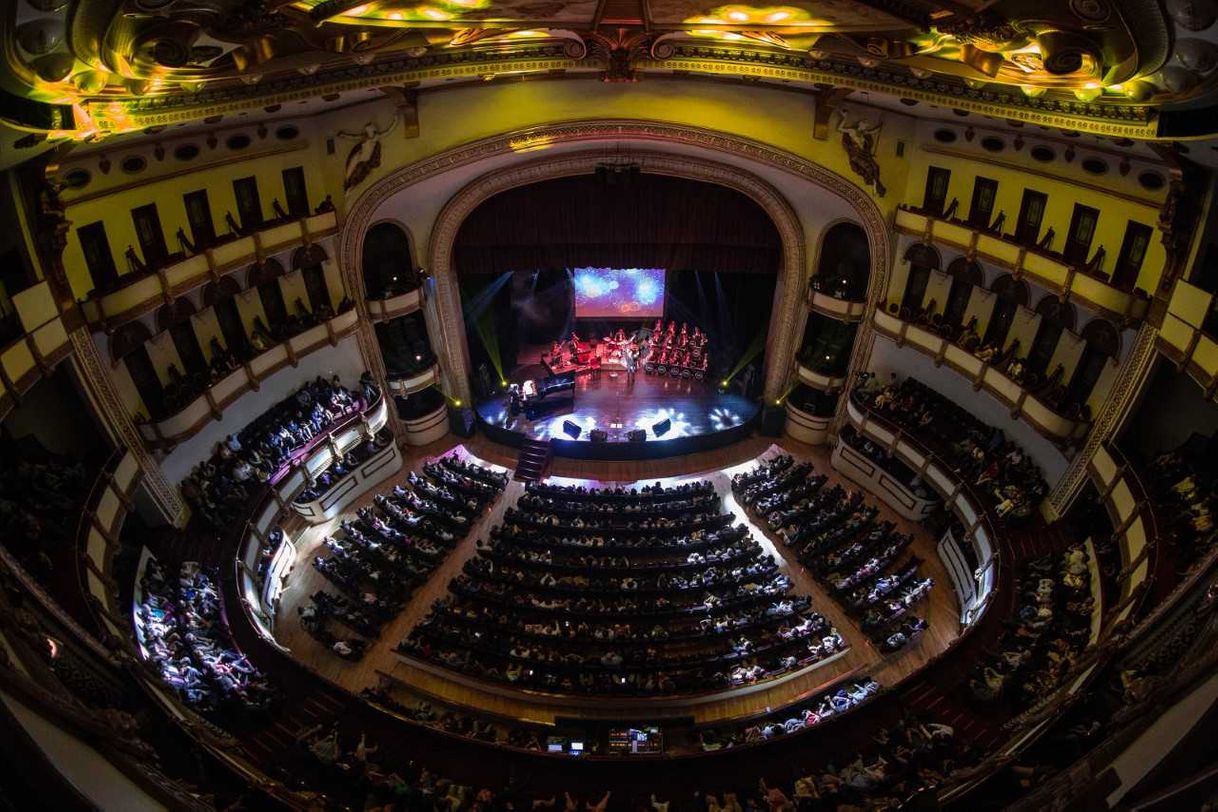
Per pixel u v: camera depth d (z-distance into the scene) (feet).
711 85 76.33
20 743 19.20
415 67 55.57
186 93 42.78
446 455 96.63
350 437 84.02
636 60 57.00
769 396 98.94
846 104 74.59
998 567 65.21
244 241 70.59
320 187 78.18
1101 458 62.18
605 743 59.11
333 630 71.92
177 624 58.65
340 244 81.41
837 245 87.66
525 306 112.16
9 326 50.47
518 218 89.10
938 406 82.69
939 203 75.92
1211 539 49.55
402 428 95.20
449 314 92.94
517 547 77.92
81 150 55.21
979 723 53.26
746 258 93.09
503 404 103.65
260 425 79.36
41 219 51.72
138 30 28.25
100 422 59.77
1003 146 67.41
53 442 59.11
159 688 45.52
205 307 70.23
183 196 66.69
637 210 89.15
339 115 75.20
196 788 38.70
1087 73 30.71
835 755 52.42
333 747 50.21
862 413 85.66
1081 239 63.21
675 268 94.68
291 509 81.10
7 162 42.70
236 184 71.41
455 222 87.15
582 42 54.85
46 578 48.96
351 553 77.00
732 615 70.13
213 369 71.77
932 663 57.21
